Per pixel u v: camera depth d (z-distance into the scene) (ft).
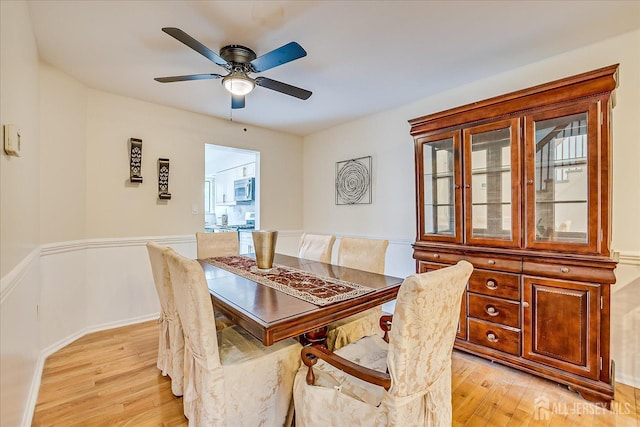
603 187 5.89
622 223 6.71
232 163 21.17
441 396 4.20
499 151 7.40
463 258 7.82
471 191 7.76
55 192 8.21
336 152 13.78
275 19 6.09
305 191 15.48
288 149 15.01
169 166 11.12
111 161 9.87
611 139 5.94
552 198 6.67
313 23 6.24
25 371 5.40
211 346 4.58
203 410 4.57
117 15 5.93
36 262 6.82
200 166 11.96
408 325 3.52
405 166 11.10
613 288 6.79
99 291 9.61
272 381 5.13
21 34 5.24
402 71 8.42
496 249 7.27
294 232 15.24
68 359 7.66
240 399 4.78
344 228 13.44
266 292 5.49
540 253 6.61
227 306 4.85
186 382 5.16
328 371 4.69
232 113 11.91
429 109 10.28
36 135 7.06
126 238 10.16
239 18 6.06
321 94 10.02
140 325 10.08
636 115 6.56
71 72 8.43
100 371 7.11
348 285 5.94
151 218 10.74
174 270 4.98
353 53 7.45
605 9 5.85
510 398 6.16
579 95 6.08
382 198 11.88
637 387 6.47
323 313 4.65
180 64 7.98
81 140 9.11
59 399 6.05
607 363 5.85
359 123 12.71
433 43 7.04
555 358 6.43
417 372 3.72
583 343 6.09
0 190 3.87
